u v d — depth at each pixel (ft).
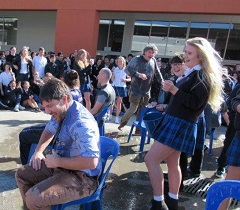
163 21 38.24
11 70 22.07
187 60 7.55
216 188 4.98
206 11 29.94
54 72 25.59
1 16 48.34
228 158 7.27
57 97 5.84
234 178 7.28
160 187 7.64
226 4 28.99
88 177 6.56
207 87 7.21
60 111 5.98
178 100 7.24
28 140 9.62
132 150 14.21
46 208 6.02
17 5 38.86
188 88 7.39
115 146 7.17
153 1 31.96
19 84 21.62
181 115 7.52
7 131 15.60
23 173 6.72
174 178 8.02
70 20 36.17
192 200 9.71
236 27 34.53
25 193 6.41
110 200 9.25
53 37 45.03
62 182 6.11
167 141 7.46
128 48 40.73
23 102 21.76
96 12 34.99
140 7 32.63
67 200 6.12
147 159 7.74
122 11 33.83
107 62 28.78
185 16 36.86
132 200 9.39
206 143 16.90
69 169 6.19
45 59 25.58
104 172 7.30
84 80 19.31
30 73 24.04
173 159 7.94
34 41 46.47
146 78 15.08
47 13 44.75
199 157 11.48
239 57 34.96
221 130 20.80
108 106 12.46
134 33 40.19
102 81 12.51
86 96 19.77
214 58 7.34
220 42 35.73
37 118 19.40
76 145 6.16
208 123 10.80
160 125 7.82
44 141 7.21
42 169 6.72
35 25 46.01
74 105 6.17
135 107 15.97
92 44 35.53
